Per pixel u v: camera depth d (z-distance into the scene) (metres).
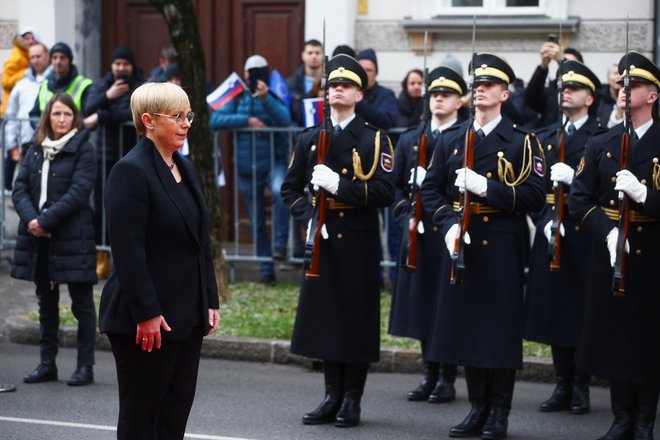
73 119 9.45
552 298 9.00
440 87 9.27
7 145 13.77
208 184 12.10
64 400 8.87
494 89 8.14
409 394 9.20
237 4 15.15
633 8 13.48
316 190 8.33
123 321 6.03
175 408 6.30
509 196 7.99
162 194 6.08
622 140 7.57
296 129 12.84
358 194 8.26
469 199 7.95
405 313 9.34
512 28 13.73
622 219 7.54
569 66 9.14
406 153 9.63
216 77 15.26
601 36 13.60
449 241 7.94
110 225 5.98
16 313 11.78
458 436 8.04
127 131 13.07
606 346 7.76
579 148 9.12
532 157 8.12
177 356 6.26
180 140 6.18
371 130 8.45
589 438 8.10
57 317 9.55
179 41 11.93
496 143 8.10
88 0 15.41
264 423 8.35
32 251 9.39
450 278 8.15
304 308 8.43
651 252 7.70
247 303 11.91
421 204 8.81
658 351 7.70
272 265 13.01
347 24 13.99
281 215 13.05
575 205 7.93
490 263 8.07
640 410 7.77
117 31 15.55
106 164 13.12
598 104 11.09
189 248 6.18
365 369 8.42
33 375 9.45
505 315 8.03
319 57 13.23
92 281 9.34
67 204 9.21
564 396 8.93
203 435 7.98
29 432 7.93
